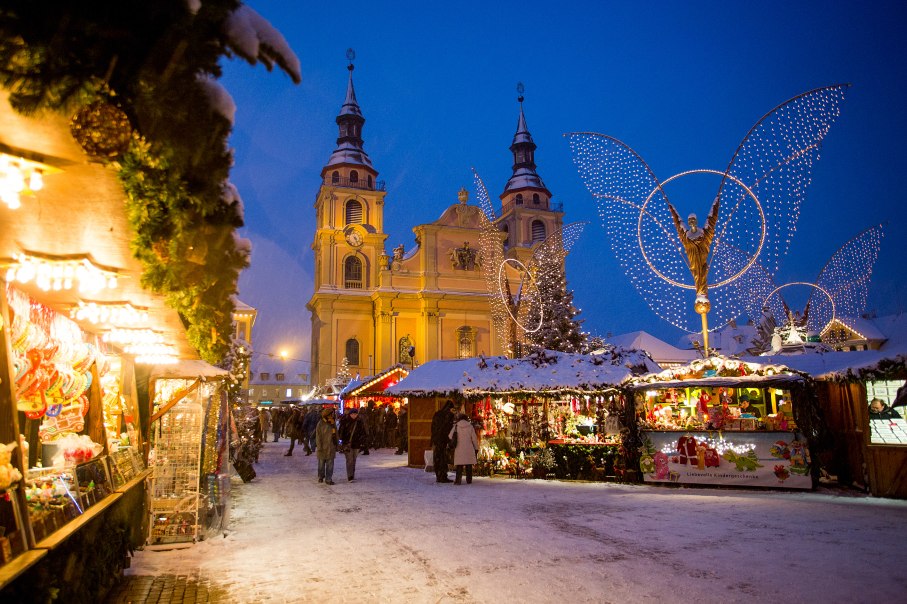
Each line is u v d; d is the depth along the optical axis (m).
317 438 14.13
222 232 3.42
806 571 5.86
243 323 29.39
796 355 14.30
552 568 6.11
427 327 51.59
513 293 53.62
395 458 21.77
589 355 16.11
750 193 15.20
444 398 17.86
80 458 5.52
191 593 5.56
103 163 2.64
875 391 10.91
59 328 5.79
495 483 13.85
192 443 7.94
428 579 5.85
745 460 12.07
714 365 12.62
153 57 2.35
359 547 7.31
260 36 2.59
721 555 6.53
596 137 17.56
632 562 6.30
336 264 52.38
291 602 5.28
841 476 12.24
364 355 51.75
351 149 55.34
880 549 6.73
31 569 3.54
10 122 2.38
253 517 9.55
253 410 20.22
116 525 5.81
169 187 2.87
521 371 16.03
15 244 3.73
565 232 35.50
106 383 7.51
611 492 11.92
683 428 12.81
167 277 3.58
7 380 3.83
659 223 17.38
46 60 2.17
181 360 8.87
